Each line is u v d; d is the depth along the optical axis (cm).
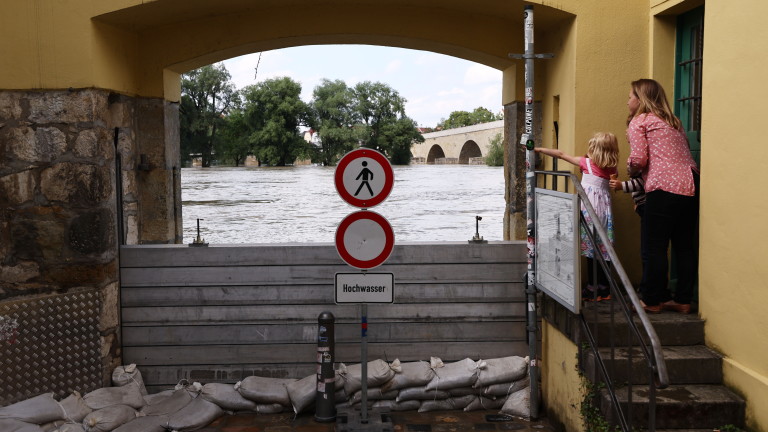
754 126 452
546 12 621
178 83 763
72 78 603
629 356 427
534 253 578
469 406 615
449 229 998
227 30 710
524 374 622
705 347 509
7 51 605
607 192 569
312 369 643
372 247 554
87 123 605
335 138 6894
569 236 492
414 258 639
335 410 596
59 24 601
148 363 644
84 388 605
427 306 643
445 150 6975
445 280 642
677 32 610
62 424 544
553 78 678
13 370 570
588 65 613
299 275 639
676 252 545
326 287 639
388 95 7256
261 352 642
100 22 618
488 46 718
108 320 623
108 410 561
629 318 420
